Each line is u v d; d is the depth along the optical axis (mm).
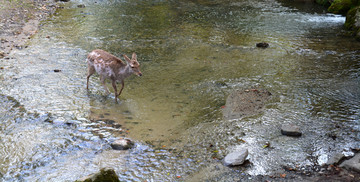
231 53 10859
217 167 5344
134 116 7004
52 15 15227
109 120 6812
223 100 7664
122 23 14234
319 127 6445
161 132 6398
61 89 8102
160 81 8750
